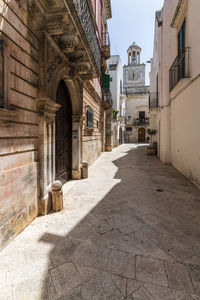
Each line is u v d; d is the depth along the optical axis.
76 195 4.47
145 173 7.06
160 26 10.36
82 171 6.27
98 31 9.47
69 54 4.47
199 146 5.12
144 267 2.01
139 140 32.12
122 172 7.26
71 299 1.61
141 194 4.54
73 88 5.46
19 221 2.67
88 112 7.55
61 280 1.83
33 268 1.99
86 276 1.88
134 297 1.63
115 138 21.67
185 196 4.39
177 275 1.89
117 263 2.07
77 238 2.58
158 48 11.26
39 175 3.31
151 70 16.22
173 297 1.63
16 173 2.56
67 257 2.17
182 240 2.55
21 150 2.71
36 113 3.18
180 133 7.16
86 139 7.67
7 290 1.71
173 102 8.39
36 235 2.64
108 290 1.70
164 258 2.16
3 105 2.17
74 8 3.07
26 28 2.77
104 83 12.71
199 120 5.13
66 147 5.79
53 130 3.71
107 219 3.19
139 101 31.88
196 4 5.17
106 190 4.87
